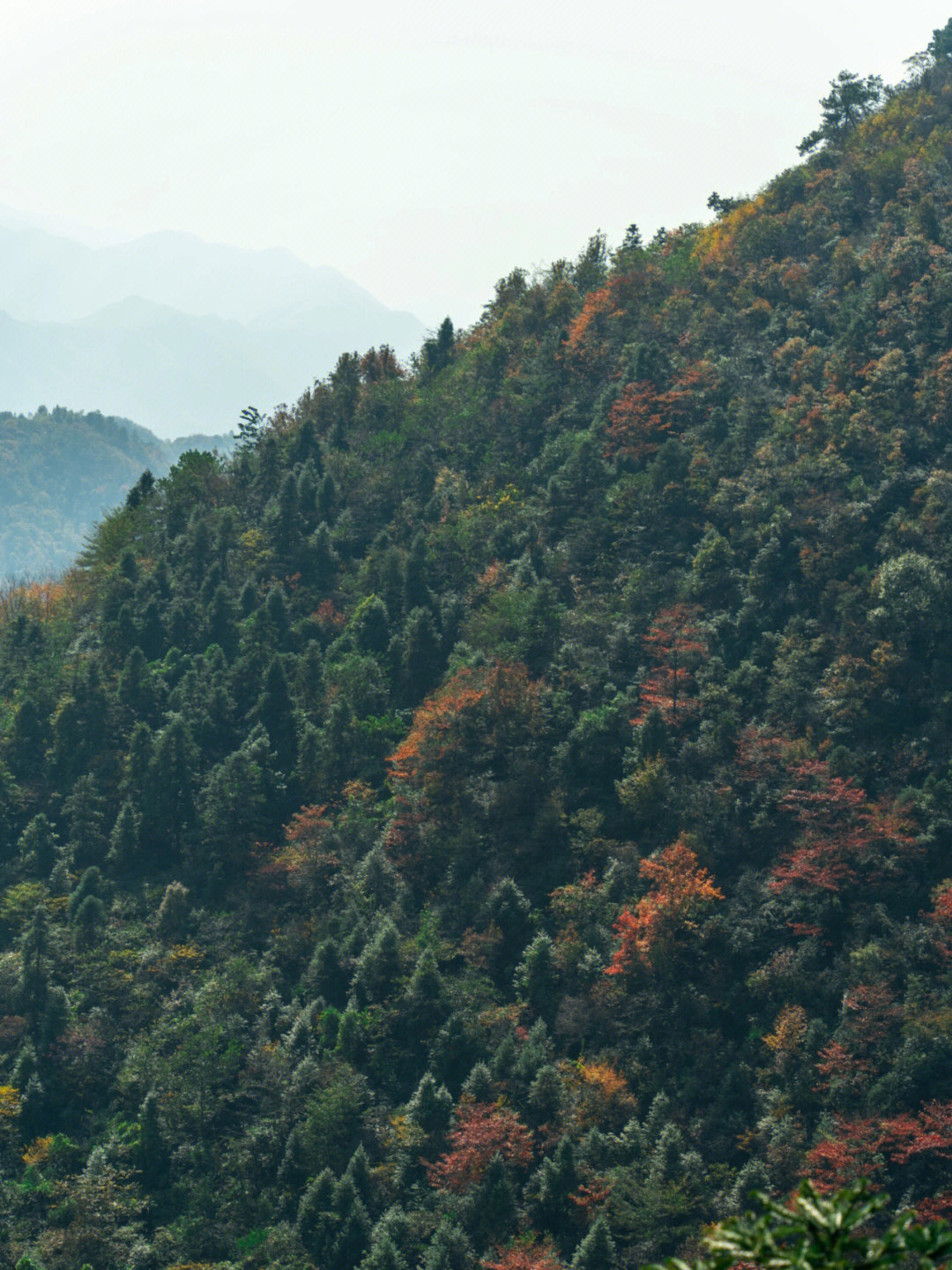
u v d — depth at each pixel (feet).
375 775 494.18
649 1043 357.20
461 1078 373.61
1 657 624.18
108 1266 343.67
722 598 493.36
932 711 415.64
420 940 411.13
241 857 471.21
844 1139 305.12
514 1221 323.57
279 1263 331.16
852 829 377.71
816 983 354.95
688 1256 295.89
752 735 422.82
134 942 444.55
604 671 478.59
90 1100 399.03
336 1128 361.71
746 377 607.78
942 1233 39.55
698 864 394.52
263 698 530.27
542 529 583.58
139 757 507.71
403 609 576.61
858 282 650.84
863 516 485.56
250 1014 413.18
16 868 490.49
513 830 440.45
